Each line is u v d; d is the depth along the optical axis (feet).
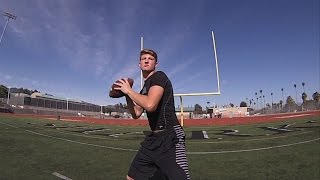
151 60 8.94
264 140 36.73
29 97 219.82
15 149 29.99
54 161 24.23
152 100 8.25
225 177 18.97
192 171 20.76
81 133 53.36
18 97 217.97
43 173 19.97
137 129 67.51
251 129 56.90
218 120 90.89
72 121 104.06
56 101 241.14
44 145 33.65
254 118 94.79
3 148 30.19
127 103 9.75
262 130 52.90
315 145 30.40
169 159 8.50
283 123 67.62
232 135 46.47
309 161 22.77
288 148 29.50
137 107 9.66
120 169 21.39
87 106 268.41
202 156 26.81
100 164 23.15
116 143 37.55
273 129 53.11
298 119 78.74
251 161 23.85
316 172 19.35
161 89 8.38
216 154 27.78
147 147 8.82
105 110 286.05
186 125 82.28
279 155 25.94
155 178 9.27
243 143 35.04
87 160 24.84
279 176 18.79
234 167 21.85
